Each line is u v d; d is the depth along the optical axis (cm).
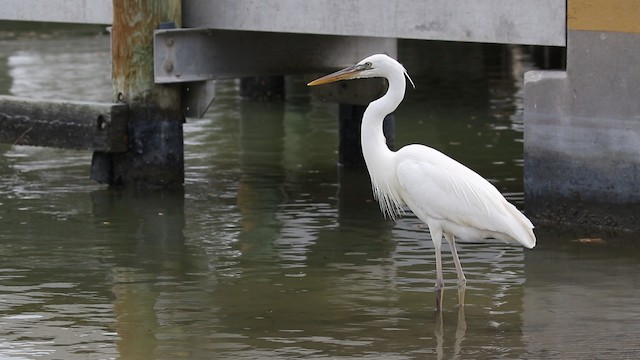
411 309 1107
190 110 1633
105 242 1362
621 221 1302
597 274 1193
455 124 2112
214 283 1201
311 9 1498
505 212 1094
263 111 2302
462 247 1330
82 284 1198
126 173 1623
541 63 2892
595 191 1315
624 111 1275
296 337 1030
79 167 1773
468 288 1169
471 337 1021
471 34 1364
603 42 1277
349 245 1349
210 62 1612
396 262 1275
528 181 1369
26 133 1634
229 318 1088
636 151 1275
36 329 1059
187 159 1836
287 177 1720
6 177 1703
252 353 989
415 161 1124
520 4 1323
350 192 1627
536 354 973
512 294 1143
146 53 1580
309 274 1231
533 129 1353
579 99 1308
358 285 1188
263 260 1286
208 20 1598
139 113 1600
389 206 1375
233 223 1453
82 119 1591
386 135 1803
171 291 1174
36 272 1242
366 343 1011
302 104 2384
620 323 1046
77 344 1020
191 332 1048
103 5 1647
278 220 1468
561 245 1295
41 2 1708
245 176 1723
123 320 1084
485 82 2633
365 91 1733
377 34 1444
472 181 1105
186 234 1398
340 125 1792
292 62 1694
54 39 3250
